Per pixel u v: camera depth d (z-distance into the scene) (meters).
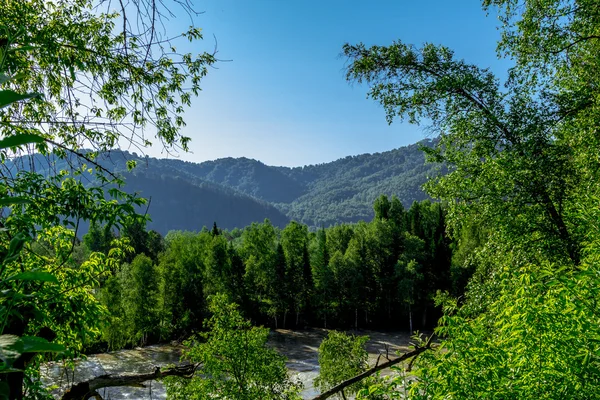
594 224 5.50
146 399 24.69
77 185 4.36
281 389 13.70
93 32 4.77
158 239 70.88
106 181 4.49
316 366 36.09
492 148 10.48
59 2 4.75
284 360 14.03
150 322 43.38
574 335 3.19
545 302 3.57
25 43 3.71
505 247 10.07
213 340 13.23
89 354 38.50
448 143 11.30
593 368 2.94
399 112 11.45
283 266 54.97
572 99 9.69
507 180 9.48
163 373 5.34
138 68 4.71
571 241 8.71
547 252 9.12
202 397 12.16
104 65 4.60
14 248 0.97
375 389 3.80
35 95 0.77
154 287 44.88
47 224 4.38
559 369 3.19
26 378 3.31
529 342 3.44
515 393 3.22
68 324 4.69
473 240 45.97
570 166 9.51
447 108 10.88
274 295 54.38
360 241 59.41
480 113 10.45
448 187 10.67
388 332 53.31
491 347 3.72
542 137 9.87
